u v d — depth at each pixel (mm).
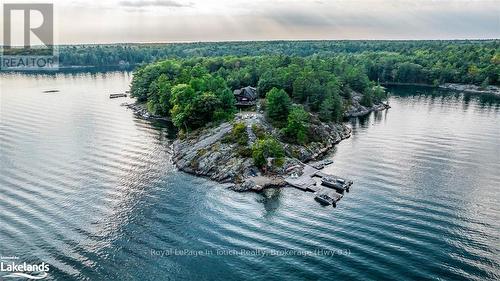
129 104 196625
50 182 96438
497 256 66188
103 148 123938
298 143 119938
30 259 66125
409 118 168875
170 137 137375
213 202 87188
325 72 188875
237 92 164625
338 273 62531
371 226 76250
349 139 137625
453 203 85000
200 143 117750
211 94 137625
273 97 130875
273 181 97250
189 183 97750
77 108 186625
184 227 76500
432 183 95875
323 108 148500
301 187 94062
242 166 102312
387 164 110000
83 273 62875
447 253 67250
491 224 76062
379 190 92500
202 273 63062
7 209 82500
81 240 71750
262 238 72625
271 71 181625
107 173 103000
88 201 86625
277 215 81375
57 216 80000
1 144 126500
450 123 157375
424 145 127125
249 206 85500
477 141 130375
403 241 70938
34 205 84438
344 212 82250
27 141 130125
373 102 196375
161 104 165000
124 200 87500
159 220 78938
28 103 197625
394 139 135375
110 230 75188
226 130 120688
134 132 143625
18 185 94438
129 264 65188
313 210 83500
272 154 107438
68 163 109812
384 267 63812
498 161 110625
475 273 62125
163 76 187000
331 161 113188
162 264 65188
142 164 110312
